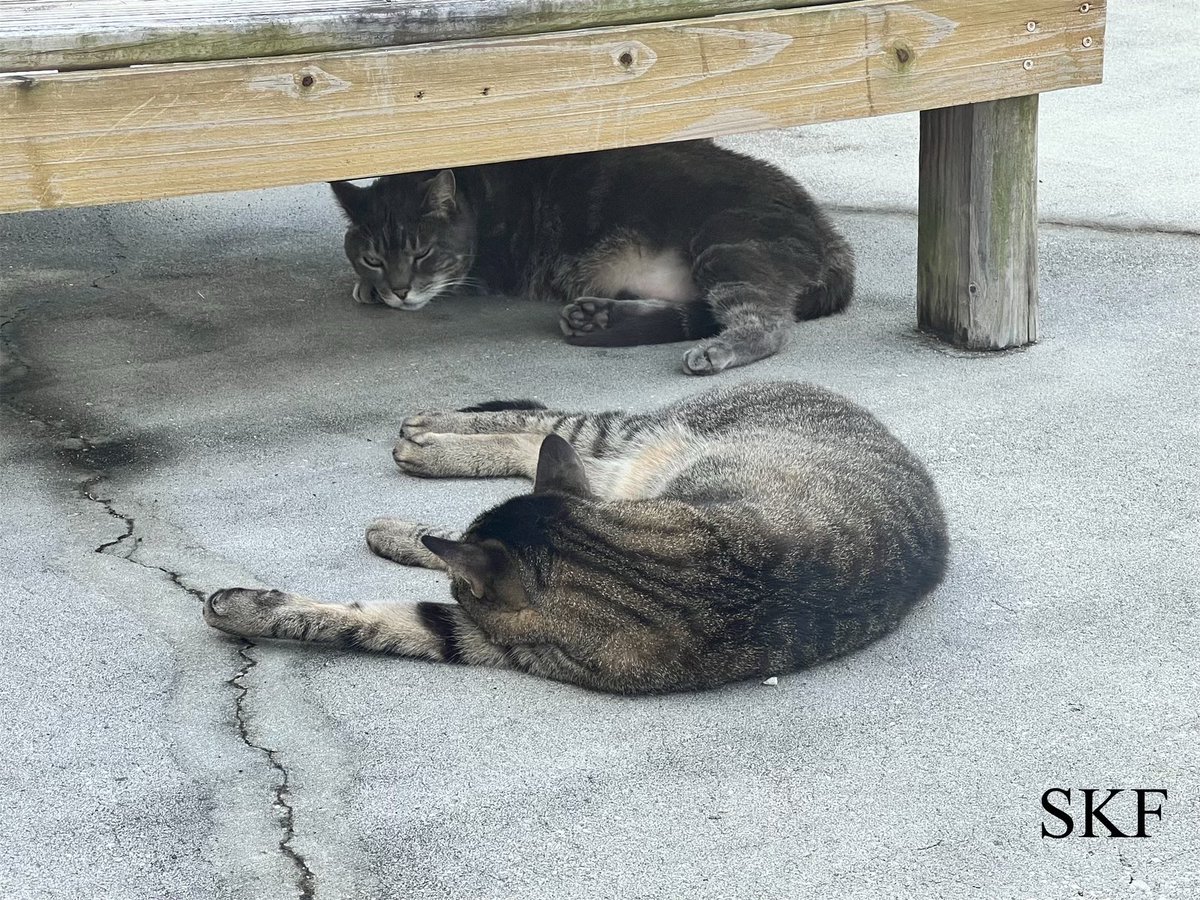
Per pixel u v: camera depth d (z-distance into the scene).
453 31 2.32
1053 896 1.71
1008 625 2.07
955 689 1.96
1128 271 3.03
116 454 2.44
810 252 2.88
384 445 2.49
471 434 2.42
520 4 2.34
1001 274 2.70
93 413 2.56
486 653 2.02
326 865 1.75
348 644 2.03
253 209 3.44
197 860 1.75
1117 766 1.86
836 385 2.63
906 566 2.06
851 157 3.71
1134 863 1.75
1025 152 2.66
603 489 2.36
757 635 1.96
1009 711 1.93
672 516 2.02
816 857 1.75
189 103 2.23
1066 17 2.59
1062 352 2.72
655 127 2.44
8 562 2.18
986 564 2.18
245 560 2.19
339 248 3.26
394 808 1.81
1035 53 2.59
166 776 1.84
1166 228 3.22
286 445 2.48
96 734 1.89
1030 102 2.64
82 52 2.19
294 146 2.29
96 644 2.03
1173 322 2.82
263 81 2.25
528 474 2.41
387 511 2.31
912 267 3.13
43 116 2.18
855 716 1.93
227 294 3.02
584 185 2.99
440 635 2.02
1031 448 2.43
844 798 1.82
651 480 2.31
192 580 2.15
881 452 2.23
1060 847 1.76
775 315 2.79
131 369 2.71
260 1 2.39
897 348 2.78
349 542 2.24
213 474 2.39
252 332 2.86
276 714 1.93
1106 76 4.17
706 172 2.94
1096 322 2.83
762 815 1.80
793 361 2.74
